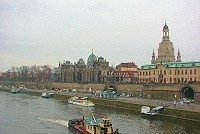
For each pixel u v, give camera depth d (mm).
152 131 100438
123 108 160500
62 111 152250
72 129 106312
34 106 175000
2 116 134375
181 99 164750
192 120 119062
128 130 102062
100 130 91312
